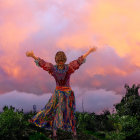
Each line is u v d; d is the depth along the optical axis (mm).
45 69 5199
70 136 6125
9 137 5188
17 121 5734
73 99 5387
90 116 7609
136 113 7754
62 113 5230
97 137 6605
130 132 6625
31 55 5191
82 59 5281
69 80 5379
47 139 5676
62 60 5234
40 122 5387
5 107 6383
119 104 8258
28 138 5520
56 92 5301
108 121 7281
